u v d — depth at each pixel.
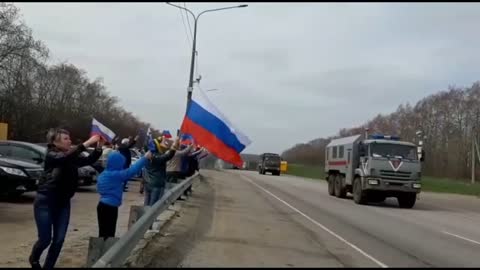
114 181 8.55
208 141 12.51
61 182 7.73
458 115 99.38
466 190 49.03
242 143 12.66
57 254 7.87
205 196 23.38
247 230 13.20
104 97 99.12
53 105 78.88
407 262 9.88
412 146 24.56
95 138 7.95
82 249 9.97
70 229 12.41
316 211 19.45
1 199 17.30
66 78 83.25
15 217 13.73
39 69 57.81
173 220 14.16
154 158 12.26
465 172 95.56
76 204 17.44
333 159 29.34
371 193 24.39
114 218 8.57
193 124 12.46
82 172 21.62
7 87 55.66
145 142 12.57
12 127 61.47
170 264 8.69
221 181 38.81
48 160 7.77
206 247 10.45
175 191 14.47
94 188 23.75
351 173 25.80
